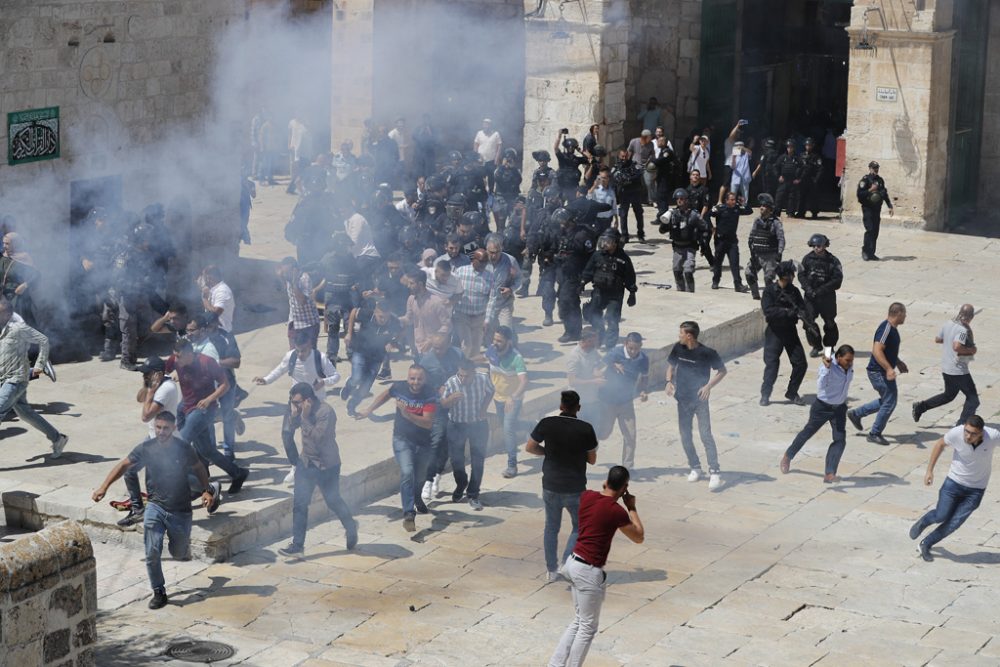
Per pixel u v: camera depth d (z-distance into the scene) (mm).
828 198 32406
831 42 33562
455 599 12820
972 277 25766
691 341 15539
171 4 20969
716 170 32281
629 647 11891
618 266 19375
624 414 15953
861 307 23656
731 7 32188
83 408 16875
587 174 27828
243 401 17391
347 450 15594
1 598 9805
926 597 13156
